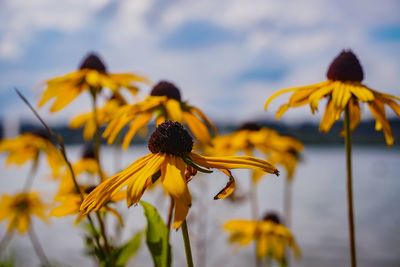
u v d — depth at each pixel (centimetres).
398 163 1077
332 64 37
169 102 40
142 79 46
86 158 50
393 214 286
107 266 30
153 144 27
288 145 61
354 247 30
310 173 684
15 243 73
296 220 258
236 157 26
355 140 1438
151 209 28
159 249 28
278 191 345
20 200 57
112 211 34
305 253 176
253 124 59
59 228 189
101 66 45
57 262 47
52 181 55
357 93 34
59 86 43
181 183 24
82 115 48
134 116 40
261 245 57
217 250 111
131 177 25
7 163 59
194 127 40
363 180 578
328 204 331
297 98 35
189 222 56
